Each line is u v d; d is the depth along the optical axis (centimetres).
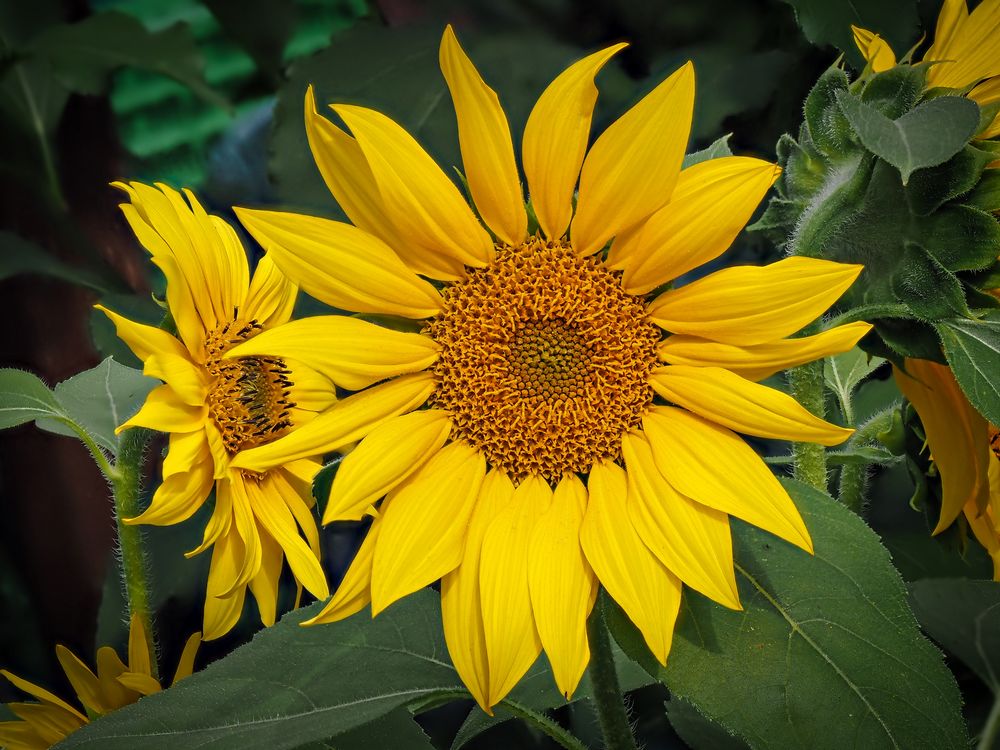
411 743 50
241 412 51
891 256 47
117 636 66
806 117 48
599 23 66
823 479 50
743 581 44
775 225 50
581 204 44
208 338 51
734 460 43
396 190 44
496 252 46
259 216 43
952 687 42
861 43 52
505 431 45
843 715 42
